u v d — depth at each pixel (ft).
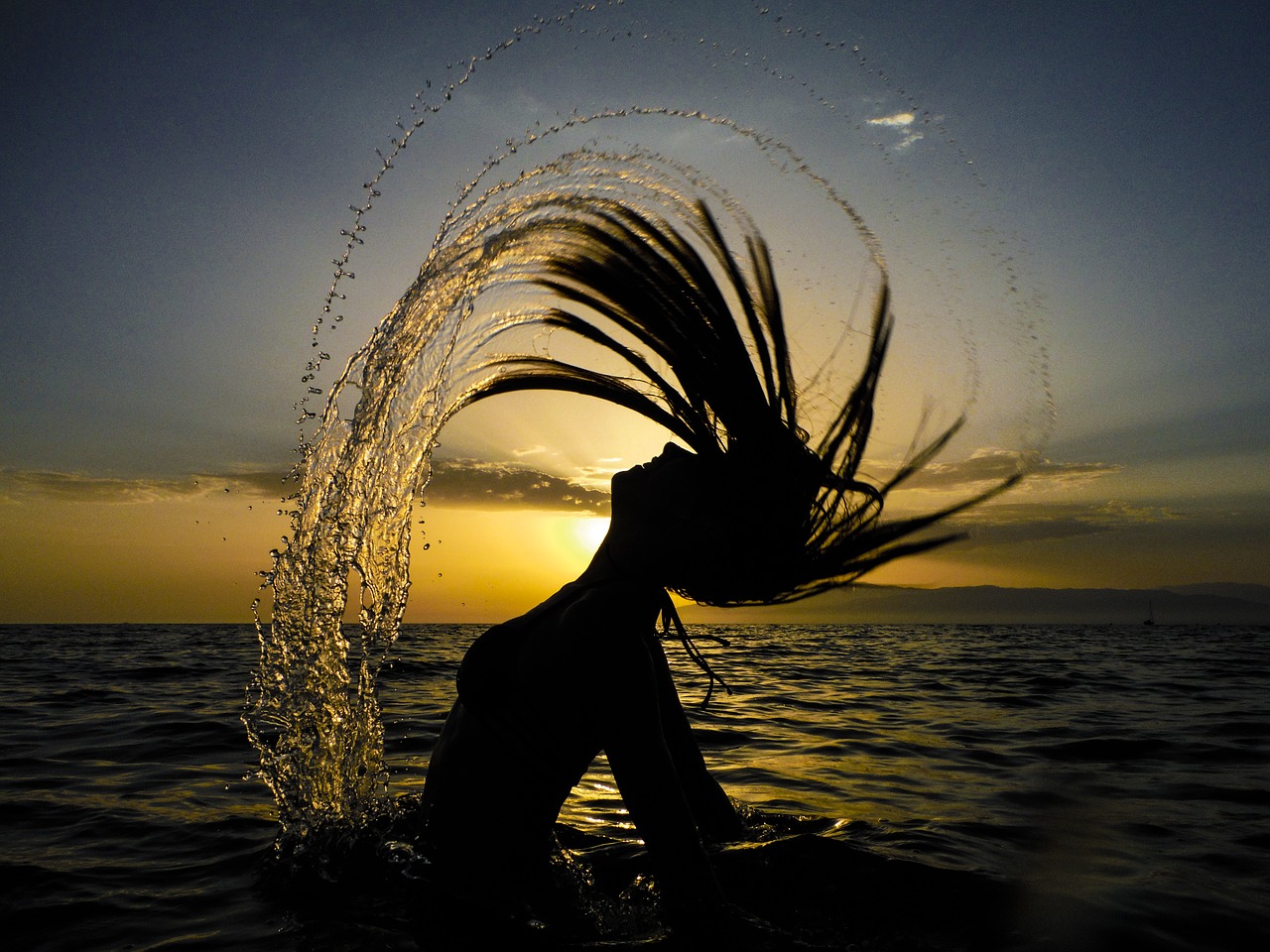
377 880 6.58
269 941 5.82
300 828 7.68
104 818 10.12
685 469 5.37
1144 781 13.51
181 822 9.89
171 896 7.13
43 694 25.13
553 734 5.18
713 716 21.89
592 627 4.97
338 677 7.88
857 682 33.88
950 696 28.27
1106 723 21.08
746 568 5.32
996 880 7.00
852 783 13.21
